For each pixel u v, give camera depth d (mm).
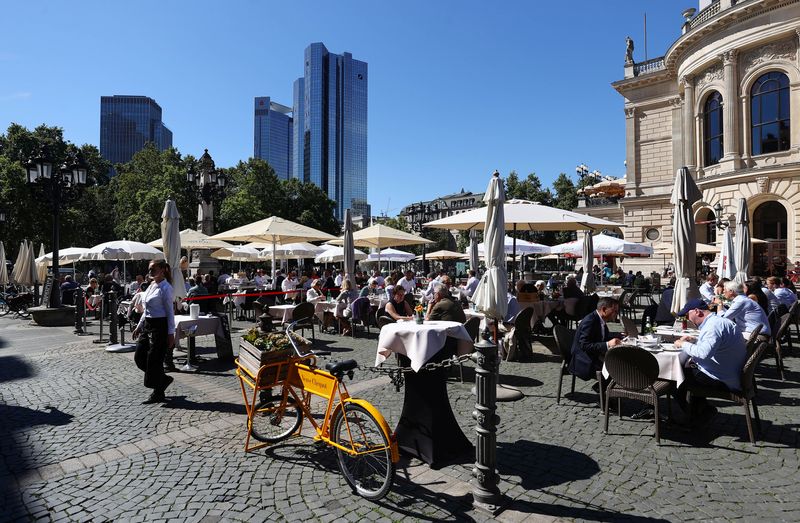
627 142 34625
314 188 58438
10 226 34438
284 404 4730
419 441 4430
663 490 3801
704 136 28219
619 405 5574
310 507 3600
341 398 3973
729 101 25516
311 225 54312
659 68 33625
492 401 3576
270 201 52250
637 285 21609
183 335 8188
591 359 5777
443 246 60719
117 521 3418
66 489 3896
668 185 32469
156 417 5672
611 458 4430
